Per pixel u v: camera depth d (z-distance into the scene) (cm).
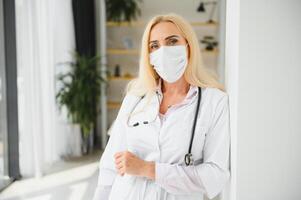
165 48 121
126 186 125
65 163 418
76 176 370
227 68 128
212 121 121
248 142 108
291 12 104
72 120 439
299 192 108
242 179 109
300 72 105
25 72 359
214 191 118
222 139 120
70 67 445
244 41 106
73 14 468
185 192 120
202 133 120
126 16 493
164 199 120
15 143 359
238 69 107
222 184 118
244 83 107
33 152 370
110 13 492
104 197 139
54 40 429
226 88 130
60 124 438
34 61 359
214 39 519
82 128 449
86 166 406
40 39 386
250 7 105
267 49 105
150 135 124
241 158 109
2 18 342
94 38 517
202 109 121
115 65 546
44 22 392
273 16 104
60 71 443
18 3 351
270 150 108
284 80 106
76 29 471
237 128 108
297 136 107
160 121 125
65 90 429
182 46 123
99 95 456
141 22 501
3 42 344
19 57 359
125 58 544
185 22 125
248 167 109
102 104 489
